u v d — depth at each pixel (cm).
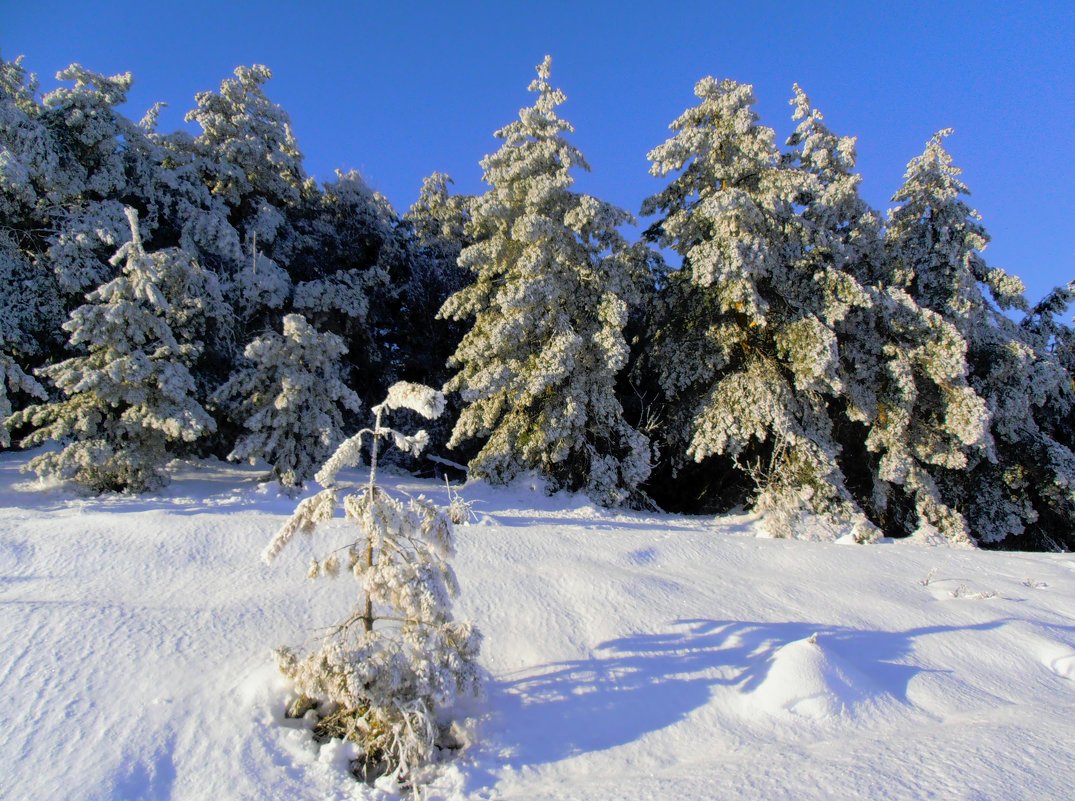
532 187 1614
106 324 1232
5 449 1714
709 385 1814
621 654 615
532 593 736
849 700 544
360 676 462
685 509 2112
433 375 2452
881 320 1750
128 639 577
